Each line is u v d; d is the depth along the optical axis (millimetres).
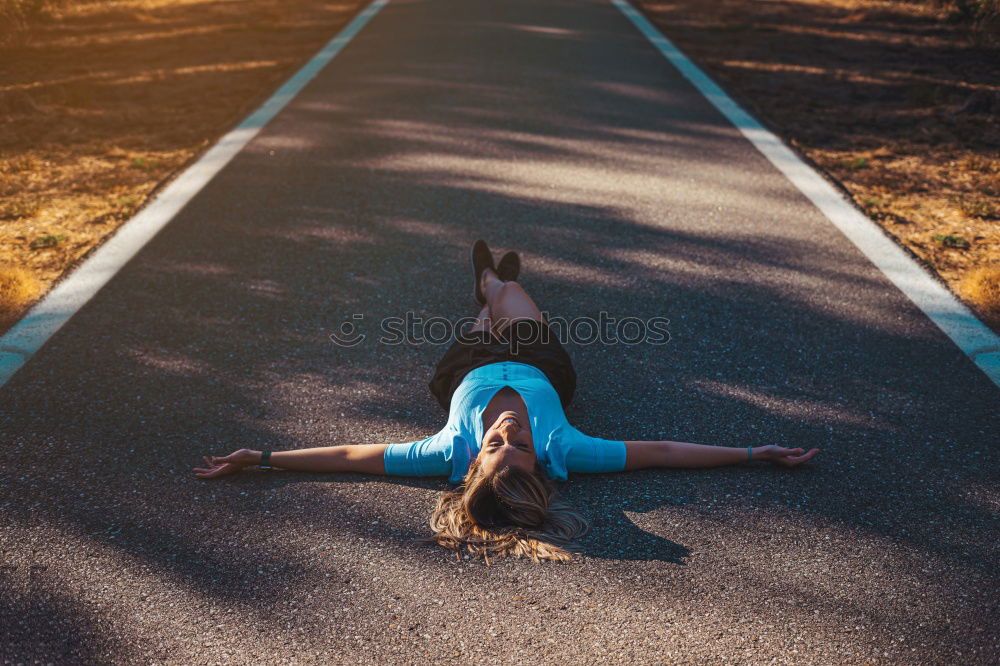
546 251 5359
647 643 2672
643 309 4707
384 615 2771
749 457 3477
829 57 10406
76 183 6430
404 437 3668
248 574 2928
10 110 8125
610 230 5656
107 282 4867
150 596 2824
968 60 10219
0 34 11227
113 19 12773
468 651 2639
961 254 5375
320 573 2941
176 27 12336
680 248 5418
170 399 3861
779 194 6258
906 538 3115
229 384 3988
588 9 13219
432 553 3049
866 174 6695
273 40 11289
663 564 2996
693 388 4031
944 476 3443
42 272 5035
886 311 4684
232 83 9148
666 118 7941
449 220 5773
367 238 5500
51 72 9719
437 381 3842
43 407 3773
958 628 2738
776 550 3059
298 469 3441
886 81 9312
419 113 8000
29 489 3289
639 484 3426
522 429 3363
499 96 8516
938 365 4195
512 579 2932
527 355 3758
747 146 7246
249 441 3615
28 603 2781
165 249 5289
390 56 10133
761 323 4570
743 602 2830
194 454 3521
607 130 7590
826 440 3662
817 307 4727
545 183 6414
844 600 2844
